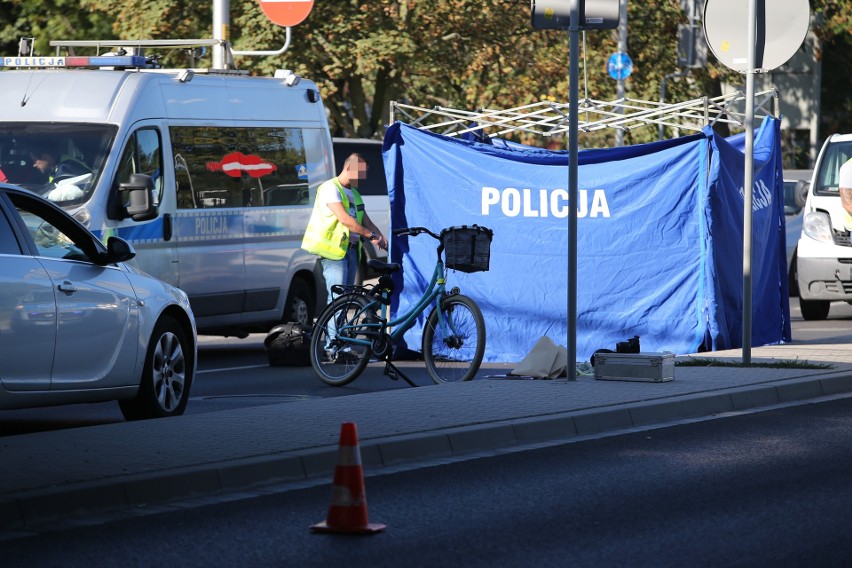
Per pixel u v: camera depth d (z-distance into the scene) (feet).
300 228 143.95
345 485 61.36
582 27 103.96
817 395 107.34
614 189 130.62
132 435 80.48
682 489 71.05
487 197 132.36
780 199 143.95
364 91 330.95
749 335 116.57
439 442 81.35
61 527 62.59
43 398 83.05
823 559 56.13
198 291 129.59
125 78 125.80
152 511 65.98
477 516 64.90
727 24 114.52
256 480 72.18
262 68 263.08
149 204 119.55
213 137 132.77
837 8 354.33
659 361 104.53
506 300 131.85
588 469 76.84
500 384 104.58
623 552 57.57
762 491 70.33
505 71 295.28
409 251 134.00
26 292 81.71
